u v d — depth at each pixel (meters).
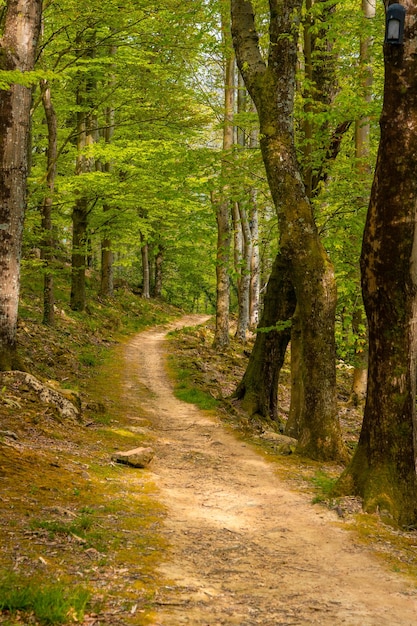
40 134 26.17
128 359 22.58
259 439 12.66
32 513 5.94
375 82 15.58
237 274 17.66
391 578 5.41
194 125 23.75
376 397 7.99
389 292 7.74
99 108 22.41
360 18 13.04
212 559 5.59
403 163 7.44
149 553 5.44
